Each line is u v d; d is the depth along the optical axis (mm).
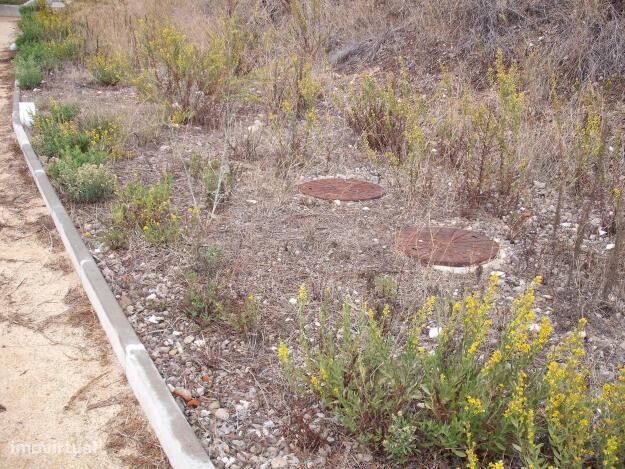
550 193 5766
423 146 5914
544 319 2852
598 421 2865
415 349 3043
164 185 5363
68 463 3008
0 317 4191
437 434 2801
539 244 4902
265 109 8234
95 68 10383
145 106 8211
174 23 12305
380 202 5645
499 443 2789
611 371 3428
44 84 10242
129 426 3244
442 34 9289
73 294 4484
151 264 4617
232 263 4578
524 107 6668
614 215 4953
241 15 11711
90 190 5656
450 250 4699
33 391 3496
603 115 6227
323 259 4656
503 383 2891
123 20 13273
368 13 10734
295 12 10438
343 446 2975
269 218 5305
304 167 6285
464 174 5625
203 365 3553
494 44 8602
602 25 7859
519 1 9008
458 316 3258
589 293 4164
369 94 7191
